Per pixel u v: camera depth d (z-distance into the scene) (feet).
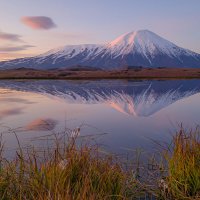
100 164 24.13
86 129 54.95
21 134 49.16
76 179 21.36
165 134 50.19
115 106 97.45
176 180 23.40
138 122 64.69
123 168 28.53
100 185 21.29
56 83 278.67
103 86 221.05
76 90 179.52
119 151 37.24
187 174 22.98
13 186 21.79
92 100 119.24
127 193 23.16
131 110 86.94
